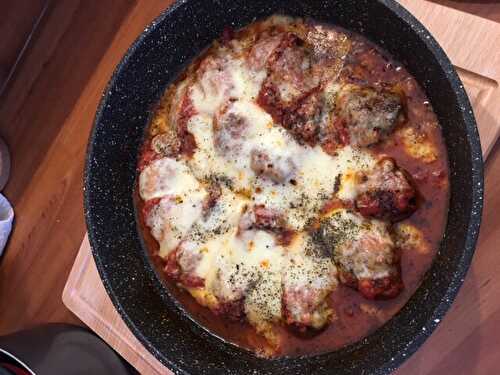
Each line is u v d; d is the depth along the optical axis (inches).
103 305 16.7
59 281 18.2
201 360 14.3
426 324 12.2
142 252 15.6
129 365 16.9
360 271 13.2
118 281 14.5
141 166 15.5
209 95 14.5
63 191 18.3
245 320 14.3
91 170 14.4
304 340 14.1
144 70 14.9
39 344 16.1
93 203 14.4
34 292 18.5
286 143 13.6
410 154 13.6
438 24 14.7
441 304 12.1
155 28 14.3
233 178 14.2
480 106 14.4
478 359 14.7
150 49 14.7
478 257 14.8
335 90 14.2
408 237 13.5
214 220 14.3
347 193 13.6
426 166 13.5
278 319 13.9
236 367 14.4
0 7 18.5
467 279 14.8
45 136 18.6
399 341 12.8
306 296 13.5
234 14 14.9
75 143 18.3
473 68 14.4
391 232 13.5
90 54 18.2
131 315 14.2
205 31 15.2
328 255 13.6
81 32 18.2
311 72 14.2
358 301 13.6
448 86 12.5
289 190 13.9
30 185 18.7
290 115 13.7
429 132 13.6
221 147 14.1
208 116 14.5
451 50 14.6
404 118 13.6
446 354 14.9
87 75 18.2
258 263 13.9
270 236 13.9
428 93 13.6
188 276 14.5
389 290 13.2
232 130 13.9
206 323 14.9
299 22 14.9
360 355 13.4
